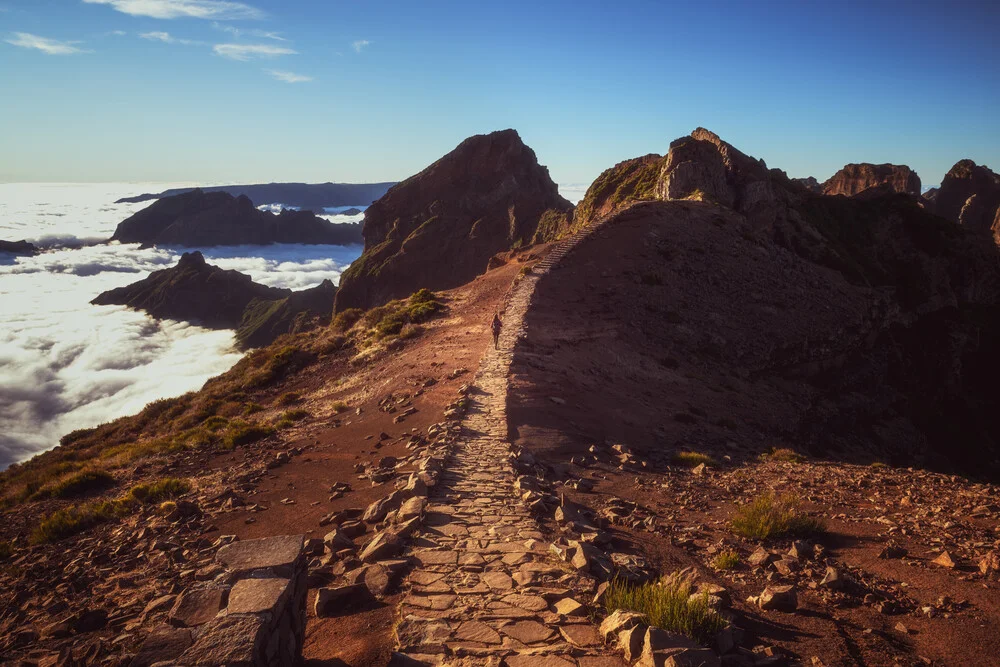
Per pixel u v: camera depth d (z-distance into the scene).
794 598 7.89
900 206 98.94
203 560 10.51
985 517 12.03
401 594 7.71
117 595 9.49
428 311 50.53
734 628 6.91
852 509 13.18
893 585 8.75
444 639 6.39
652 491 14.81
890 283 83.12
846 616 7.70
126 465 24.20
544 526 10.64
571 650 6.11
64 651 7.39
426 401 24.06
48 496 20.41
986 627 7.29
